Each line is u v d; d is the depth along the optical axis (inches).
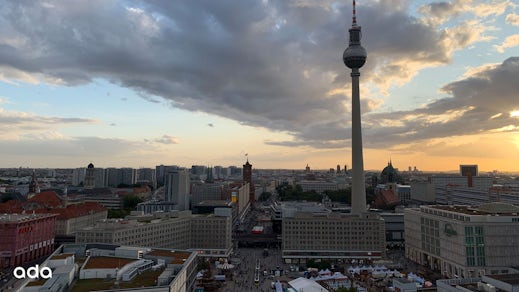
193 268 6978.4
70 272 5167.3
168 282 5142.7
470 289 5915.4
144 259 6318.9
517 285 5610.2
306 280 7795.3
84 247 6776.6
